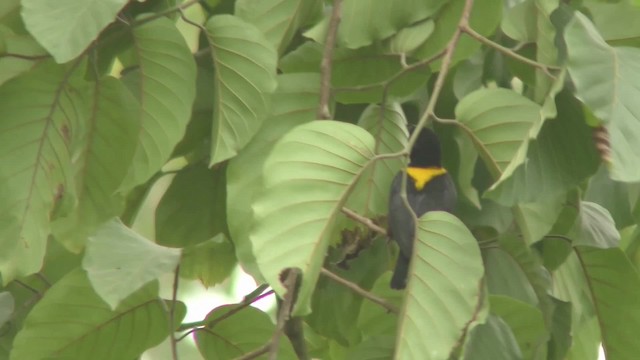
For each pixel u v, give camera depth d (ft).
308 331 33.01
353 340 30.12
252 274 22.97
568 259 28.35
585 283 28.27
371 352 25.76
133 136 24.59
